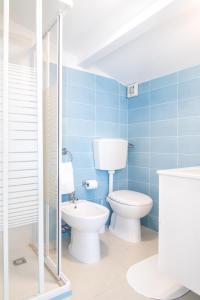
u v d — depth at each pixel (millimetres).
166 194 1240
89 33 1783
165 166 2207
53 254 1752
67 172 1967
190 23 1520
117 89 2553
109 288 1375
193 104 1955
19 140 1231
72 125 2176
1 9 1421
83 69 2254
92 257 1687
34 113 1271
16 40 1778
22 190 1233
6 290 1104
